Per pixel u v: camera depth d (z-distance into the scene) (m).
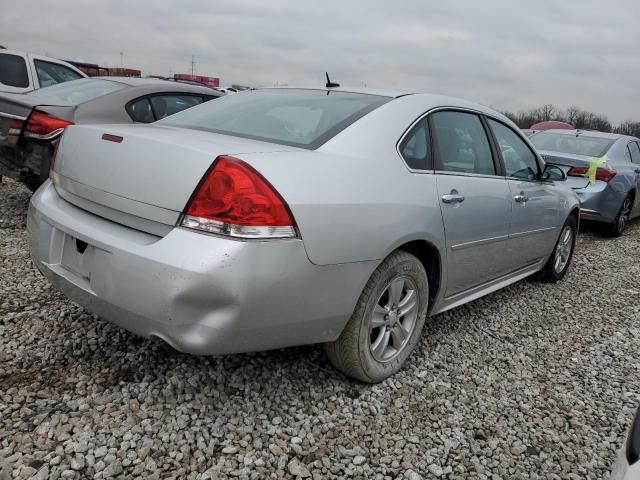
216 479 2.06
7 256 4.16
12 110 5.03
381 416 2.58
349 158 2.53
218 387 2.64
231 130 2.81
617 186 7.45
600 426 2.71
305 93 3.26
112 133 2.44
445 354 3.32
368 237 2.44
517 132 4.11
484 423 2.63
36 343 2.87
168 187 2.14
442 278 3.08
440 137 3.15
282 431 2.39
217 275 2.00
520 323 4.00
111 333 3.04
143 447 2.17
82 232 2.33
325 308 2.35
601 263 6.16
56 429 2.21
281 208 2.12
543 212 4.29
